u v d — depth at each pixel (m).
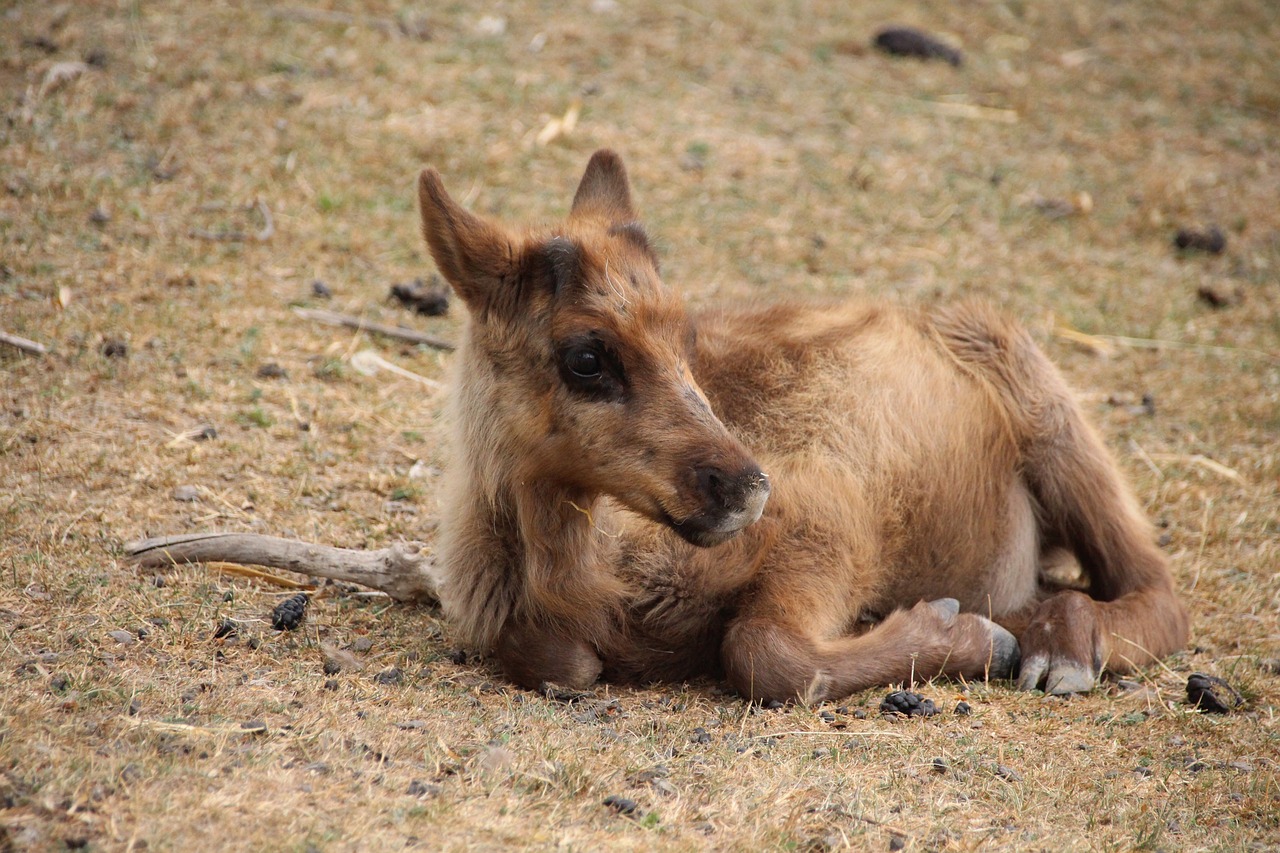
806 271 36.41
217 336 29.62
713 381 22.62
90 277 30.84
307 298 32.06
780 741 18.14
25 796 14.20
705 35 49.09
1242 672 21.62
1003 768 17.59
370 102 40.44
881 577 22.77
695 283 34.94
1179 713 19.88
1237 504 28.12
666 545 20.88
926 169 42.78
